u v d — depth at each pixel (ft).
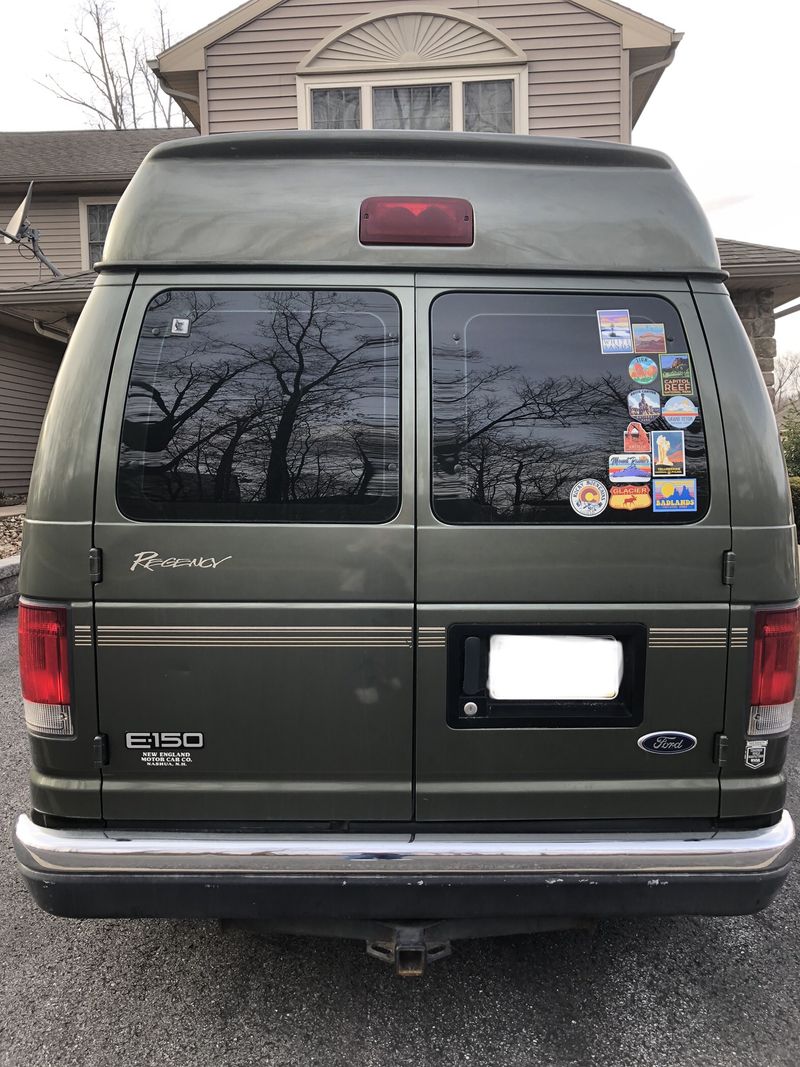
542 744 6.79
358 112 29.22
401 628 6.65
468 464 6.75
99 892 6.45
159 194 6.86
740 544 6.79
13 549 29.19
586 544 6.72
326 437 6.74
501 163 7.01
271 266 6.80
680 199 7.11
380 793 6.75
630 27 28.02
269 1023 7.49
